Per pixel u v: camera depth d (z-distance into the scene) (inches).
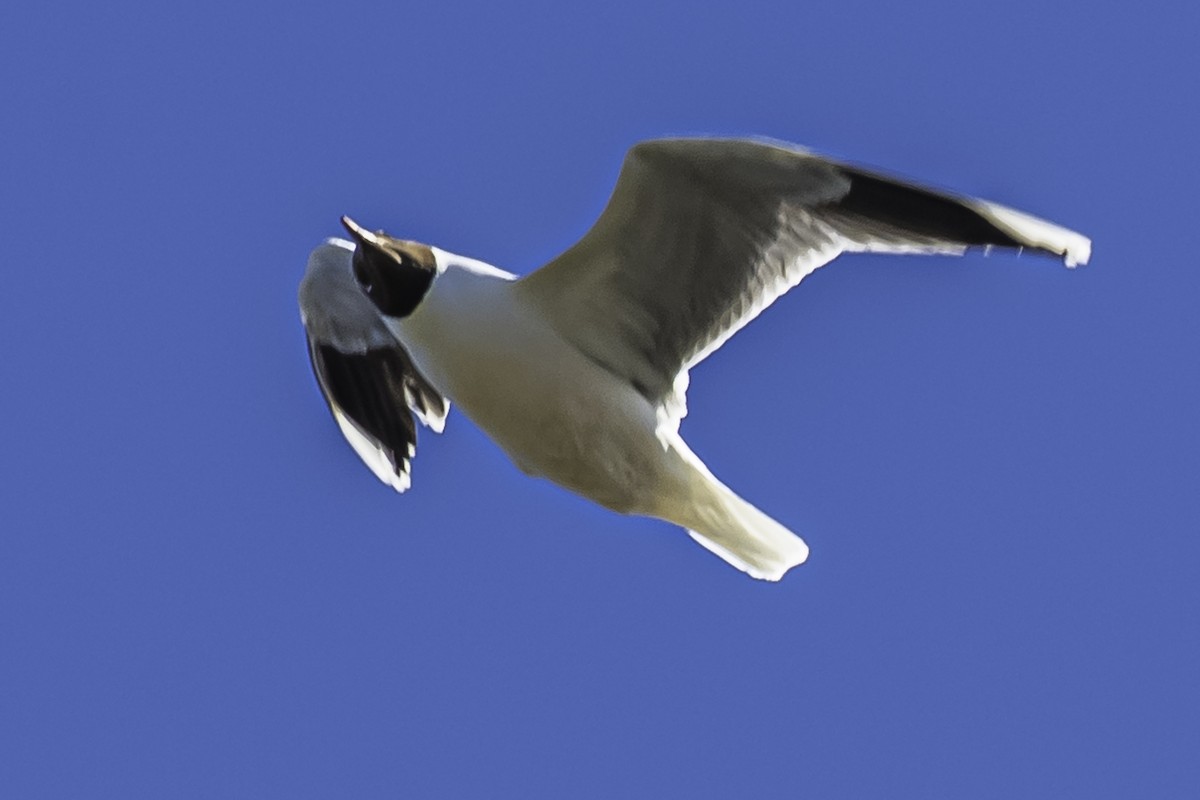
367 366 536.1
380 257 465.4
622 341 470.0
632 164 436.5
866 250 445.7
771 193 442.3
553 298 463.2
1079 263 425.1
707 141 429.7
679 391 474.3
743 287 458.9
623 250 453.4
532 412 470.3
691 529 488.1
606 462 474.9
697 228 449.1
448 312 464.1
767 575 488.7
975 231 432.1
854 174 433.4
